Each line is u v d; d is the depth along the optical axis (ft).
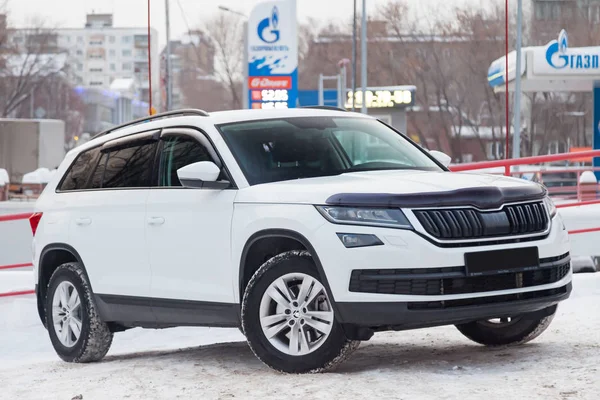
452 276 23.27
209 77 428.15
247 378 24.98
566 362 24.31
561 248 25.13
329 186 24.71
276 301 24.99
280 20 119.14
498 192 24.31
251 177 26.50
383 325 24.32
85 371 29.53
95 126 530.27
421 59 250.37
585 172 77.87
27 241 79.97
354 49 164.66
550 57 124.36
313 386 23.00
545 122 236.84
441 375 23.53
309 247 24.14
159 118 31.37
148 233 28.66
